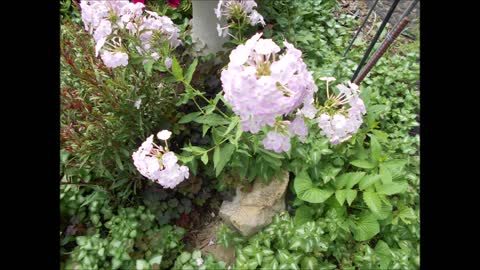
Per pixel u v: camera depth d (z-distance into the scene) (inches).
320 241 73.9
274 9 125.0
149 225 80.8
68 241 79.1
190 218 88.1
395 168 81.5
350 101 70.0
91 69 78.4
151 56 75.4
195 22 106.1
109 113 80.6
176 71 73.8
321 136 84.7
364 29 133.8
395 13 140.8
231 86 54.6
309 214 81.5
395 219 78.4
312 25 129.2
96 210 82.6
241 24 98.9
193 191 85.9
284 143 64.4
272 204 83.0
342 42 127.0
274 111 55.2
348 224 79.1
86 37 91.3
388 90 110.4
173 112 89.0
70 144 78.2
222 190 87.7
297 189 80.5
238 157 80.4
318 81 98.8
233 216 82.0
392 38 85.4
